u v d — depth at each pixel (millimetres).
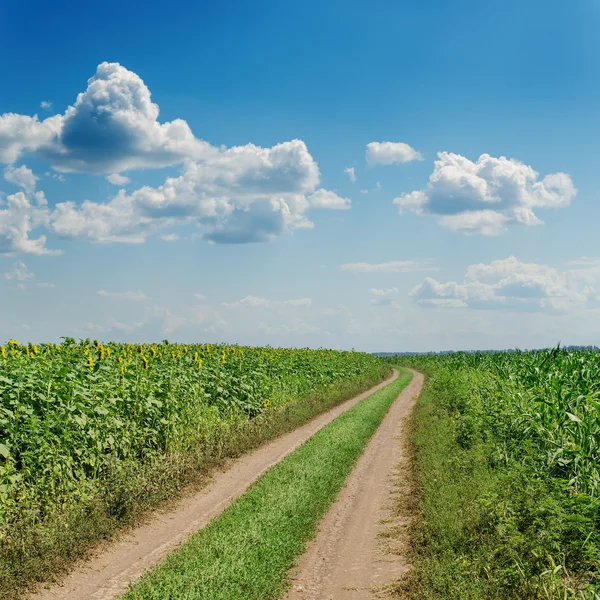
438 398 23969
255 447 16203
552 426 11141
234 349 28141
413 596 6848
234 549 7836
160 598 6547
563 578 6680
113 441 11172
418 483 11812
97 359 15055
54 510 8953
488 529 7988
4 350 14852
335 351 51812
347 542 9016
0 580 7152
